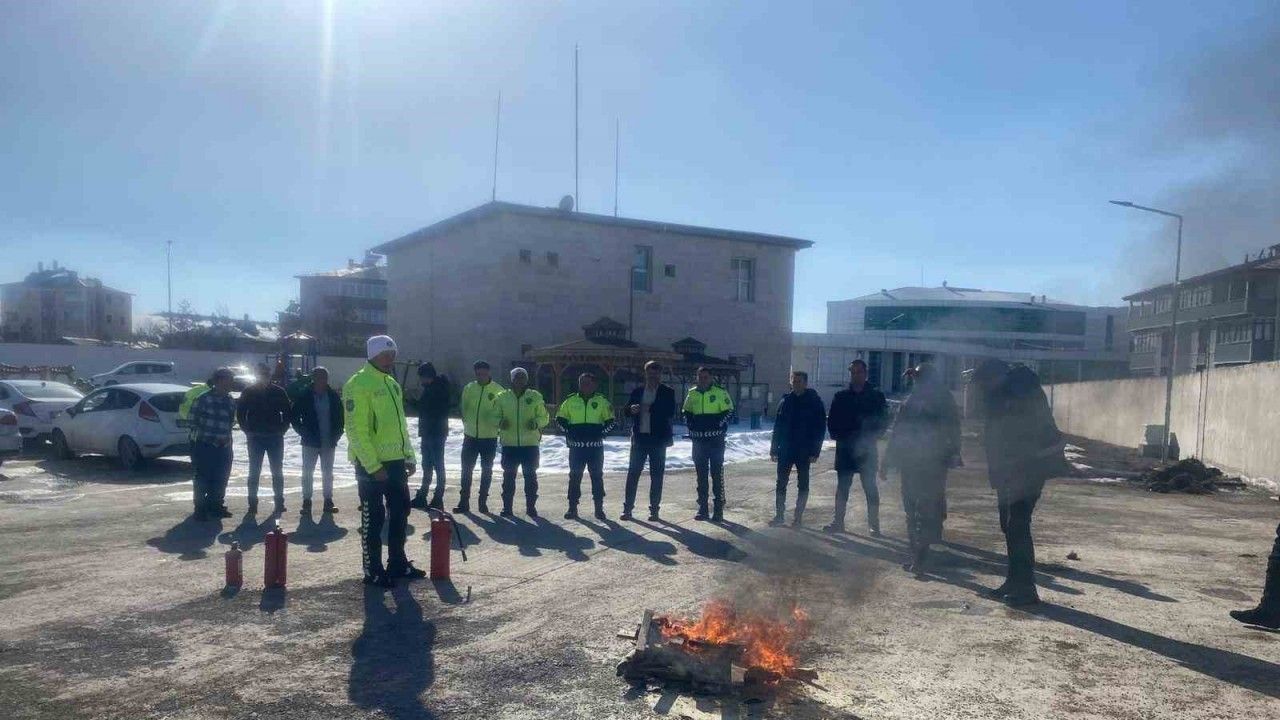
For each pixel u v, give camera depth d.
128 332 91.38
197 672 5.39
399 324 42.03
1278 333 23.56
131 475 15.38
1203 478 16.66
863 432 10.63
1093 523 11.81
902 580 8.04
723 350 40.69
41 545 9.24
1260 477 17.03
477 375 11.86
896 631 6.39
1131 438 27.20
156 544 9.32
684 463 19.41
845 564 8.69
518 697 5.03
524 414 11.62
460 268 37.66
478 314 36.47
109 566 8.24
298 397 11.41
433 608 6.86
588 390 11.48
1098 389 30.62
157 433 15.85
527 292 35.91
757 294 41.56
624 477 16.78
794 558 8.93
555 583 7.72
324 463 11.45
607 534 10.30
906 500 8.66
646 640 5.51
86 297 86.56
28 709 4.79
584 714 4.80
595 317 37.34
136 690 5.08
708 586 7.66
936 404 8.56
